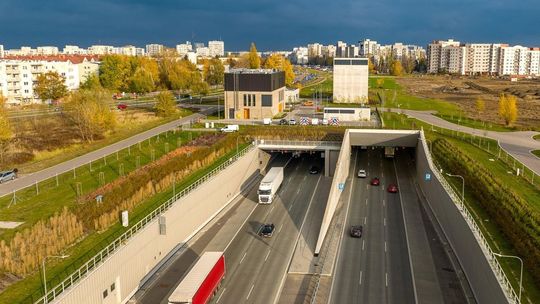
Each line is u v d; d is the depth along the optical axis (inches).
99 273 1804.9
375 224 2861.7
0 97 4943.4
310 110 6092.5
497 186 2780.5
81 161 3513.8
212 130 4537.4
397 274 2237.9
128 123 4980.3
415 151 4082.2
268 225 2748.5
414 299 2012.8
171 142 4185.5
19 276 1822.1
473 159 3572.8
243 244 2588.6
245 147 4020.7
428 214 3024.1
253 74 5280.5
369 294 2057.1
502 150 4217.5
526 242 2066.9
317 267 2316.7
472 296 2031.3
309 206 3201.3
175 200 2593.5
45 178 3068.4
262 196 3228.3
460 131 4965.6
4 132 3641.7
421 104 7076.8
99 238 2174.0
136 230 2214.6
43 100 6510.8
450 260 2375.7
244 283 2155.5
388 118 5462.6
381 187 3582.7
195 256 2429.9
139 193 2664.9
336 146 3959.2
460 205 2465.6
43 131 4355.3
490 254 1897.1
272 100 5305.1
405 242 2600.9
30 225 2261.3
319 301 1999.3
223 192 3159.5
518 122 5984.3
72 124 4675.2
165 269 2287.2
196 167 3388.3
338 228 2805.1
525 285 1797.5
